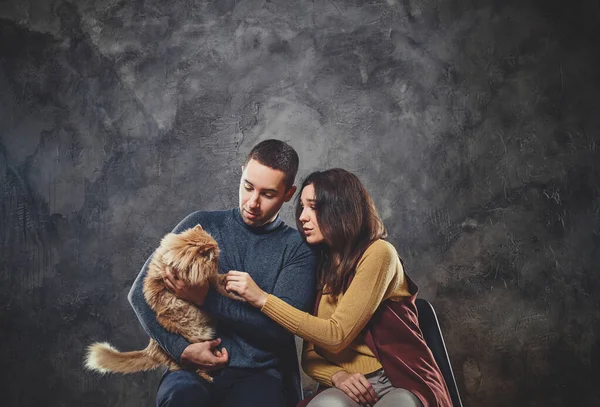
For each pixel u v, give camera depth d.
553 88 3.40
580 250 3.31
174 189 3.41
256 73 3.46
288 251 2.20
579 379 3.25
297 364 2.23
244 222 2.25
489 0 3.44
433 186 3.39
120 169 3.43
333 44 3.46
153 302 2.03
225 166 3.42
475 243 3.35
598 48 3.40
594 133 3.37
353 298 2.00
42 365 3.31
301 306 2.11
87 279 3.37
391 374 1.98
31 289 3.35
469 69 3.43
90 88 3.46
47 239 3.38
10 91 3.44
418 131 3.41
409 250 3.37
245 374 2.11
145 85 3.46
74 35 3.48
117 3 3.49
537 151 3.37
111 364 2.08
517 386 3.27
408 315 2.11
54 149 3.43
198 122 3.44
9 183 3.40
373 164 3.40
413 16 3.46
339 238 2.10
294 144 3.42
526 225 3.34
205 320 2.07
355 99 3.43
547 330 3.29
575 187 3.35
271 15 3.48
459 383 3.28
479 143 3.39
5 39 3.47
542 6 3.43
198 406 1.92
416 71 3.43
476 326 3.31
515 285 3.31
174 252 1.96
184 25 3.49
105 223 3.40
